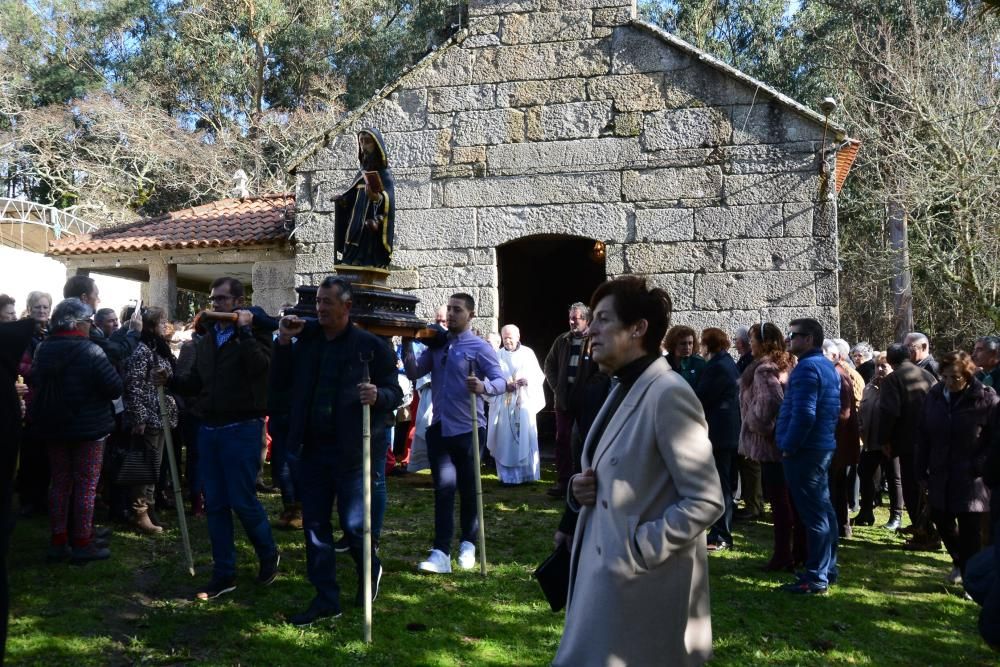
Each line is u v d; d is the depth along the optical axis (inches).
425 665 178.2
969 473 237.6
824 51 989.2
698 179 448.5
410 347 272.8
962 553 241.1
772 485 260.7
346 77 1224.2
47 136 1165.7
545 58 465.7
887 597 240.2
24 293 629.3
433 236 474.3
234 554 221.0
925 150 682.8
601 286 121.7
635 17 457.1
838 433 307.7
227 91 1241.4
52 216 796.6
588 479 114.7
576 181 460.8
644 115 454.6
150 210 1224.8
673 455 109.1
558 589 130.3
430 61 478.0
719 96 447.2
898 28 900.0
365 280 274.1
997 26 707.4
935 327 924.6
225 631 193.5
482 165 470.6
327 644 186.4
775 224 440.1
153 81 1234.6
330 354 200.2
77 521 242.2
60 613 202.2
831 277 433.7
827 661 191.6
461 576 241.8
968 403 239.1
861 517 350.0
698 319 445.7
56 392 235.6
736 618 215.3
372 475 209.2
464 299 251.8
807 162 437.7
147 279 669.9
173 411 288.2
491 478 422.9
